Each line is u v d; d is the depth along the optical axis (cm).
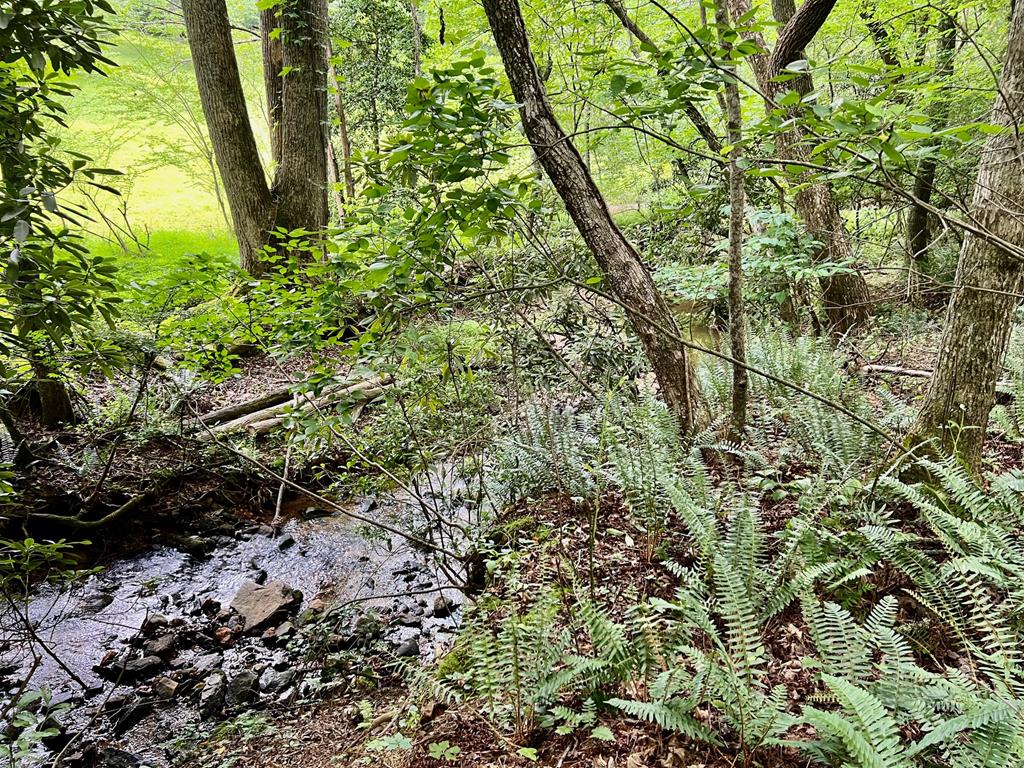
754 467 453
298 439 442
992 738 187
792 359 598
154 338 525
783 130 274
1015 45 321
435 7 774
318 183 1055
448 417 590
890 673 234
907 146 258
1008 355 576
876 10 749
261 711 385
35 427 648
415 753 281
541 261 554
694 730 226
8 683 420
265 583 547
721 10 343
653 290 495
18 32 221
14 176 238
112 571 555
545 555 387
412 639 439
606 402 555
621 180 1147
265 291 461
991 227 343
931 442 369
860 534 329
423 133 311
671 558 376
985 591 274
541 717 273
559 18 576
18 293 236
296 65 983
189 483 641
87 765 353
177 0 1585
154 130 1741
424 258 366
